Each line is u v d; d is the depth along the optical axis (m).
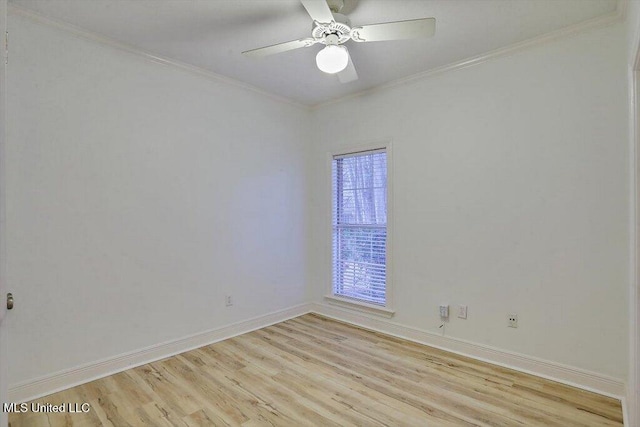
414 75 3.28
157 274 2.92
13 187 2.23
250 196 3.63
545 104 2.59
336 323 3.86
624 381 2.28
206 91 3.26
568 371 2.50
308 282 4.25
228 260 3.44
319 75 3.30
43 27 2.35
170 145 3.00
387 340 3.35
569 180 2.49
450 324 3.10
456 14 2.29
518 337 2.72
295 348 3.16
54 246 2.39
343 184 4.01
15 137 2.24
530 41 2.62
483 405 2.24
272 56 2.92
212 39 2.63
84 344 2.53
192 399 2.31
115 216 2.68
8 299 0.95
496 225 2.83
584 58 2.42
